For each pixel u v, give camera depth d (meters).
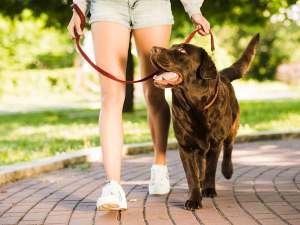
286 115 13.41
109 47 4.43
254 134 9.34
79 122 13.86
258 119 12.57
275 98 22.33
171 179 5.83
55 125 13.24
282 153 7.77
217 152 4.62
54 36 32.50
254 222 3.96
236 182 5.54
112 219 4.19
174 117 4.41
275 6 15.29
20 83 29.62
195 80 4.19
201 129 4.36
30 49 31.56
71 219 4.25
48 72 30.41
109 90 4.46
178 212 4.34
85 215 4.36
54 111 18.61
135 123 12.27
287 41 39.94
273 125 11.20
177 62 4.13
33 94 29.95
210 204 4.56
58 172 6.68
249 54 5.45
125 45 4.48
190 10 4.61
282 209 4.32
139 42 4.55
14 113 18.48
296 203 4.52
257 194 4.93
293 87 34.47
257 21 15.91
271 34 39.53
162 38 4.52
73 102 24.52
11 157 7.82
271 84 37.66
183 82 4.18
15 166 6.43
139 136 9.87
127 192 5.20
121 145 4.46
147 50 4.54
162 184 4.96
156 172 4.97
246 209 4.36
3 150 8.59
